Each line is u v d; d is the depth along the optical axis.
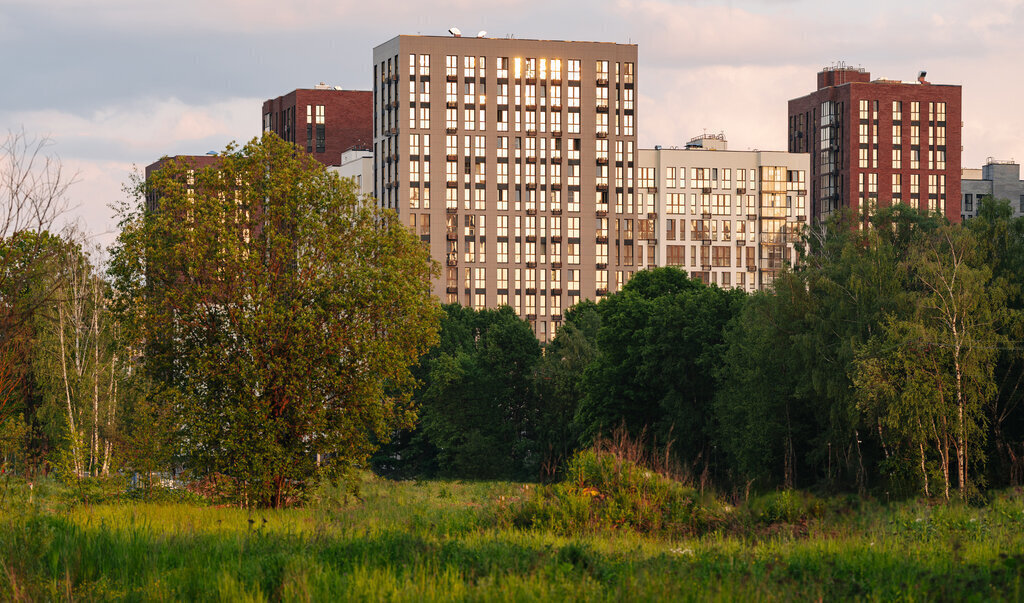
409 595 24.95
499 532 43.28
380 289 70.69
